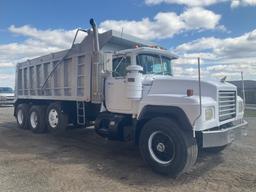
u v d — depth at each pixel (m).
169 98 5.46
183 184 5.06
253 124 12.41
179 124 5.45
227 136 5.57
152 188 4.87
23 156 6.90
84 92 7.95
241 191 4.70
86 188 4.84
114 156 6.93
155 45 8.16
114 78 6.85
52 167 6.00
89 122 8.64
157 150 5.60
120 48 8.00
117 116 6.77
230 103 6.17
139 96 6.07
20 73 11.75
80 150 7.55
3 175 5.47
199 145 5.45
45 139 9.09
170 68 7.60
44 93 10.09
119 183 5.10
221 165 6.12
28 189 4.77
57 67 9.25
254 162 6.34
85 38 7.79
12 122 13.53
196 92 5.57
